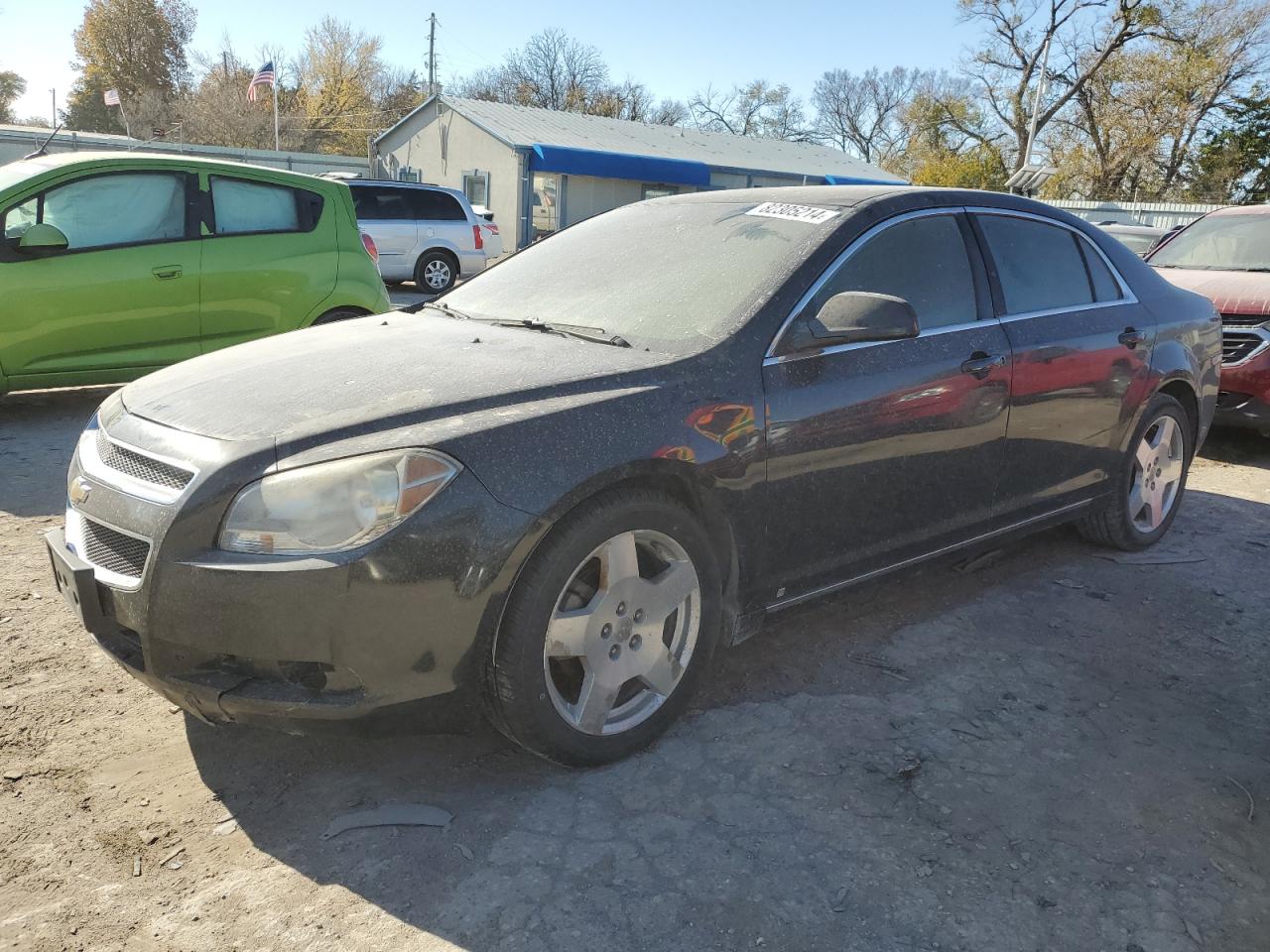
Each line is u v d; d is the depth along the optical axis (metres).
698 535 2.79
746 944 2.09
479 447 2.39
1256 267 7.36
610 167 28.84
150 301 6.50
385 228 15.75
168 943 2.06
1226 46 38.28
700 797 2.61
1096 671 3.45
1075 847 2.45
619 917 2.16
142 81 57.72
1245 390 6.62
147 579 2.34
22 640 3.42
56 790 2.58
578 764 2.68
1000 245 3.85
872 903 2.22
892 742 2.92
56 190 6.22
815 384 3.04
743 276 3.19
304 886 2.24
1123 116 40.12
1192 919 2.21
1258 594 4.25
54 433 6.33
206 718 2.46
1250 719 3.15
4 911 2.13
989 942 2.11
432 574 2.30
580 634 2.59
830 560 3.23
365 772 2.70
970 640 3.68
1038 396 3.80
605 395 2.65
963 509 3.65
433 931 2.11
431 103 33.00
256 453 2.35
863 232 3.34
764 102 66.38
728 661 3.43
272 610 2.26
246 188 6.96
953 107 47.03
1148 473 4.69
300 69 52.47
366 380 2.72
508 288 3.75
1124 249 4.61
